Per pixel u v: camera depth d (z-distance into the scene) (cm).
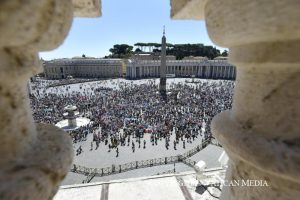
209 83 14200
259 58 245
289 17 198
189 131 4791
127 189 958
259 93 267
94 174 3162
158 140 4447
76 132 4850
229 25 254
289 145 238
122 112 6556
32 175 172
